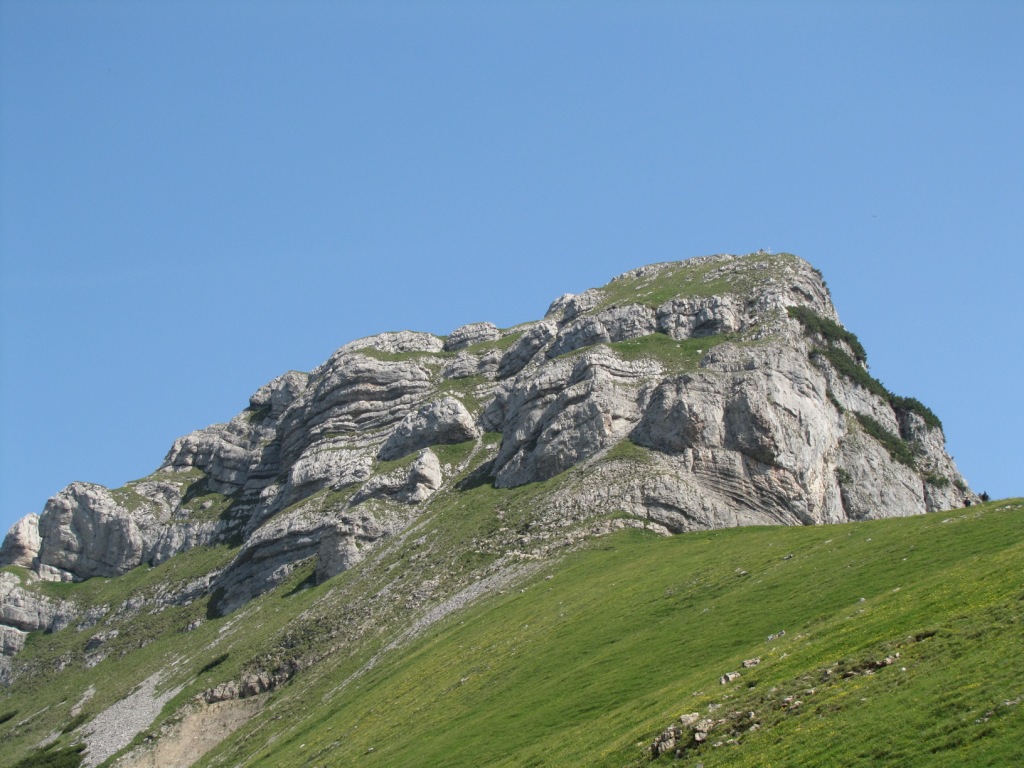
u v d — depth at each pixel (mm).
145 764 151250
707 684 74625
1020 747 48812
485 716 95938
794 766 55750
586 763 70250
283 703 146250
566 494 158000
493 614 131125
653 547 135500
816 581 91625
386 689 123375
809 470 155875
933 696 56125
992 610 63062
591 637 103938
